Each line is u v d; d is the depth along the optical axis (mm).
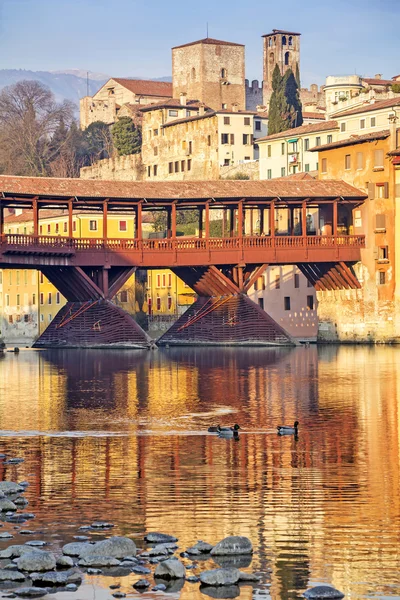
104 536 48375
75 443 71875
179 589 42531
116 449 69375
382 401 94750
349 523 50344
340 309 179500
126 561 44875
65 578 43000
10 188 157625
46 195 159500
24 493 56312
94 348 171000
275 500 54594
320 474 61000
